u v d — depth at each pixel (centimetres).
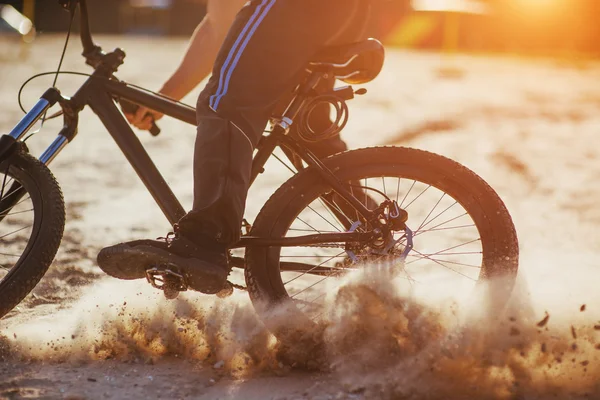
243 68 391
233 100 392
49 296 501
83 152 1138
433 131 1488
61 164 1041
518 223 770
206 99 398
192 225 390
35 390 362
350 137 1389
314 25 393
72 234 680
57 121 1399
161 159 1110
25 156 425
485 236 410
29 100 1719
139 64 2748
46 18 4450
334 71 411
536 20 4847
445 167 417
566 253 650
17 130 427
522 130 1530
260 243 411
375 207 441
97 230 702
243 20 396
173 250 386
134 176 977
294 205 418
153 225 732
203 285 389
